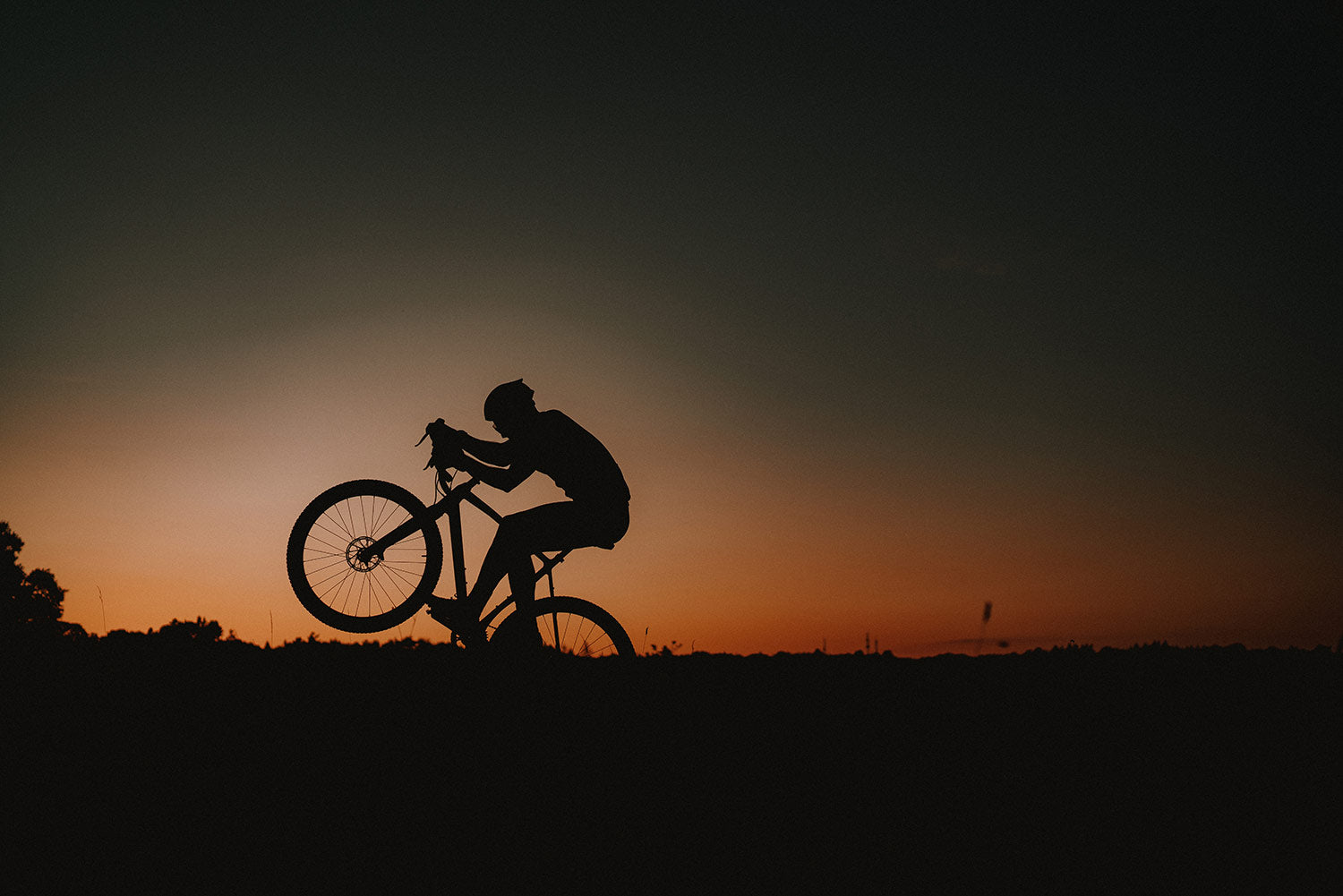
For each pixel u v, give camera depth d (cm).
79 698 525
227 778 452
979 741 539
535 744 501
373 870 395
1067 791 482
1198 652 769
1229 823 453
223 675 576
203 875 384
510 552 575
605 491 575
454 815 436
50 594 2706
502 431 586
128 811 421
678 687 584
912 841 433
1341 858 423
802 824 444
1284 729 568
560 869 405
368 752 482
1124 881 404
